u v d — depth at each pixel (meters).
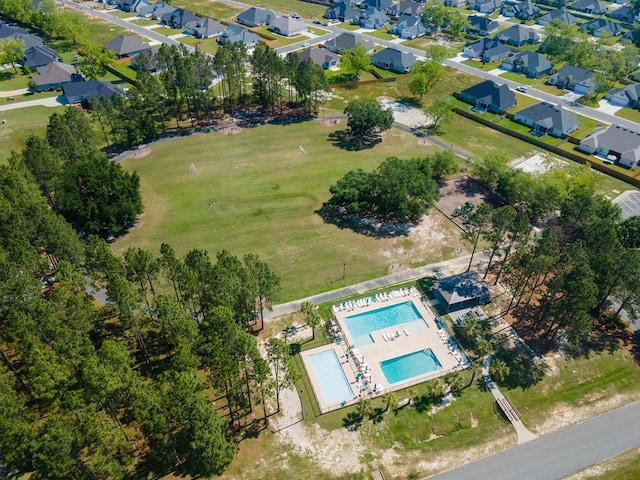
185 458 68.31
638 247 100.56
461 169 137.50
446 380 78.56
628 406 78.25
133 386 62.94
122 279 74.38
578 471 69.31
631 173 135.50
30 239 88.31
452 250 109.62
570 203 108.44
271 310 92.56
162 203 122.31
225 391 73.56
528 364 84.12
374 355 85.81
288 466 69.19
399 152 145.75
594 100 177.62
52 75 178.12
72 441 56.03
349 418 75.62
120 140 146.12
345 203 117.88
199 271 80.50
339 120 163.75
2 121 150.12
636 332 90.75
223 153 143.50
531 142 152.88
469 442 72.88
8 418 58.75
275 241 110.62
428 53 196.75
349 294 97.75
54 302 71.94
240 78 164.38
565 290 79.50
